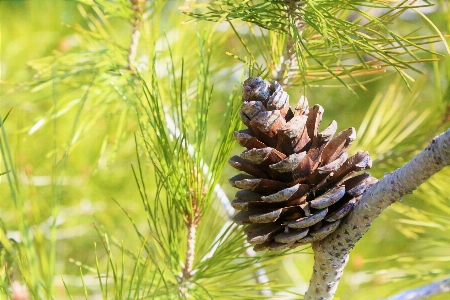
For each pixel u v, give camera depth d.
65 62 0.94
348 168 0.77
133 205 1.32
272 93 0.77
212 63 0.97
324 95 1.50
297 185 0.76
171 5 0.97
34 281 0.72
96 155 1.22
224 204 0.91
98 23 0.98
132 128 0.99
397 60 0.76
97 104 0.95
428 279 0.92
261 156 0.76
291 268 1.31
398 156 0.94
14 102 1.08
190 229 0.83
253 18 0.79
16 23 1.37
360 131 0.96
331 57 0.87
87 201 1.30
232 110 0.81
